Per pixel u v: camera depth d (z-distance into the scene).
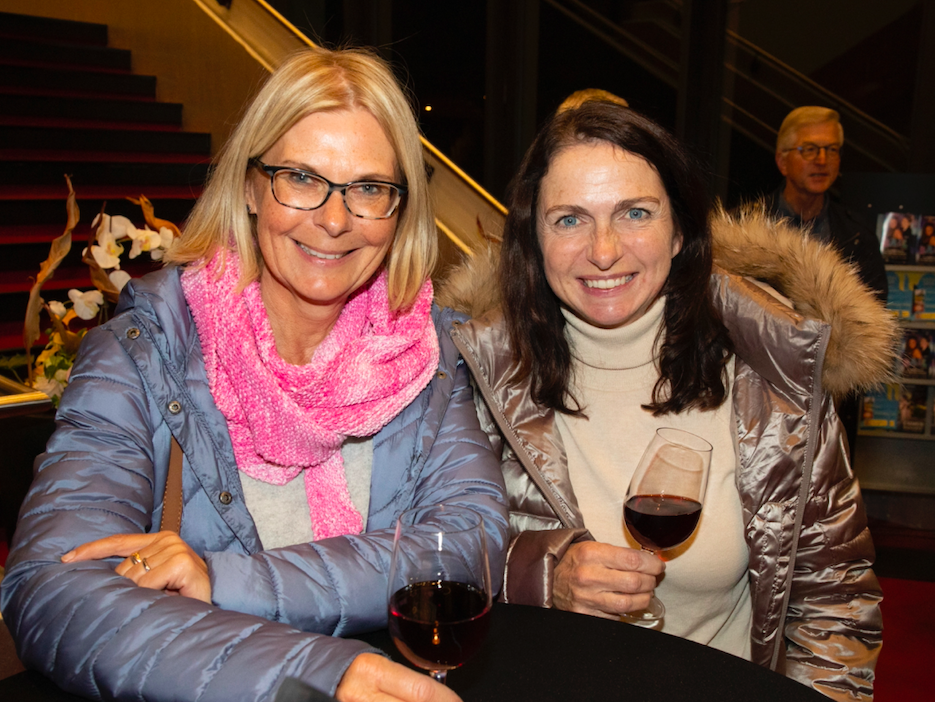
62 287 4.07
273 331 1.35
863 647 1.39
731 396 1.50
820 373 1.40
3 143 4.57
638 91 5.77
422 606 0.87
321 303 1.29
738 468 1.46
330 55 1.24
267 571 1.06
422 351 1.39
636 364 1.51
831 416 1.47
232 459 1.26
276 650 0.89
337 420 1.29
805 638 1.41
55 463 1.13
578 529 1.37
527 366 1.51
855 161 5.29
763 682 0.96
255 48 4.89
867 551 1.44
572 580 1.30
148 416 1.22
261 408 1.25
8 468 1.98
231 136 1.26
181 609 0.94
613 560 1.27
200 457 1.24
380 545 1.14
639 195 1.34
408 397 1.34
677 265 1.48
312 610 1.05
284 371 1.27
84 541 1.05
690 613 1.47
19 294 3.95
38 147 4.69
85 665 0.91
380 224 1.24
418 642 0.87
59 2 5.59
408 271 1.39
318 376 1.28
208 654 0.89
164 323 1.23
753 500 1.44
